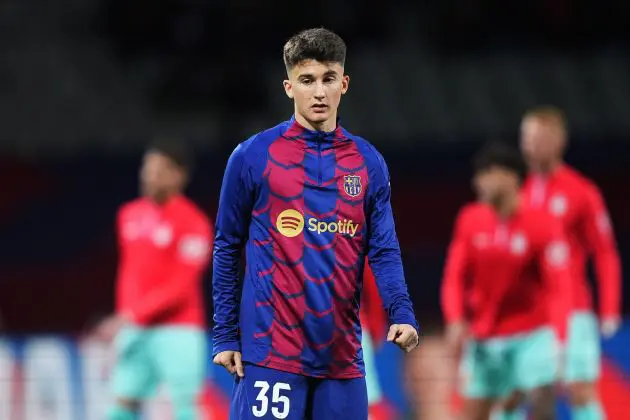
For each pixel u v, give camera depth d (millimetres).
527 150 29516
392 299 14617
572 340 28188
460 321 27000
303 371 14539
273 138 14844
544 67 61812
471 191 44281
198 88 55688
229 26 54562
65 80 59938
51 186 43875
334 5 60281
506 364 27078
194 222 27625
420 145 44844
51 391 29859
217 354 14820
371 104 58375
